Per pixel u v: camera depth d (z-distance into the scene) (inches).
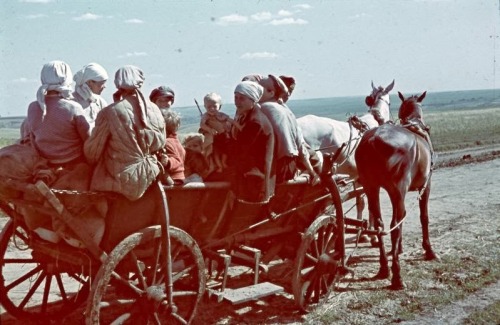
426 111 3959.2
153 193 223.6
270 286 275.1
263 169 249.9
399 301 298.2
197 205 244.2
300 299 275.0
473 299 302.5
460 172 810.2
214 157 258.1
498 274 341.7
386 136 331.0
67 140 220.8
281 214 276.4
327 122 396.2
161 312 229.8
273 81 280.4
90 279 221.0
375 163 329.4
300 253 273.0
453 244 411.2
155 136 219.8
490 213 521.3
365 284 325.7
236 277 328.8
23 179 208.1
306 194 292.8
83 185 215.8
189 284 250.4
